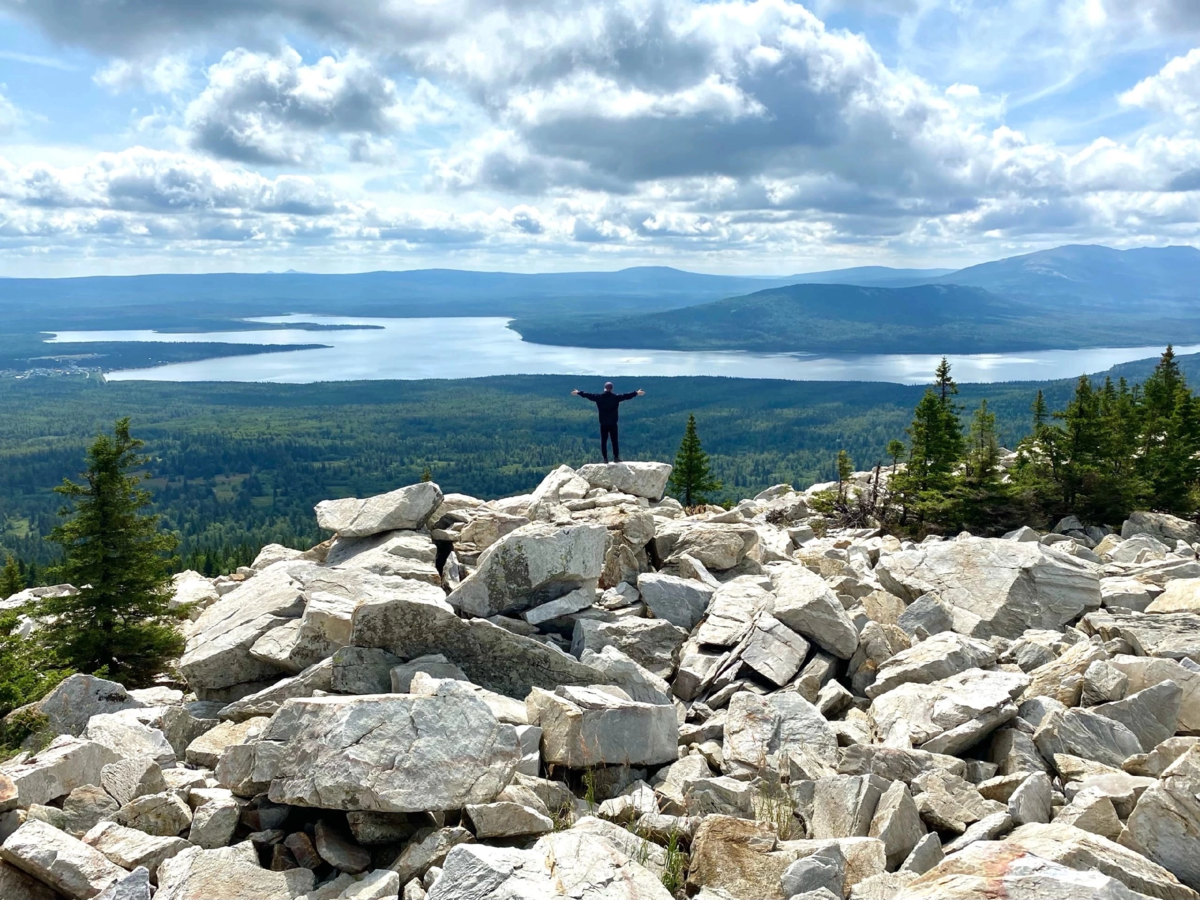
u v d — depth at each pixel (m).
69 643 16.98
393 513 20.16
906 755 10.42
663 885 7.46
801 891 7.51
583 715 10.72
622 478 27.94
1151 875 7.11
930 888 6.69
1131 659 12.52
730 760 10.98
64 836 8.28
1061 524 29.80
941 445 31.95
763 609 15.76
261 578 16.44
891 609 16.80
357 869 8.44
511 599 15.12
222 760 9.85
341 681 12.14
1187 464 34.00
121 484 17.62
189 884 7.76
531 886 6.86
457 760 8.91
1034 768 10.52
